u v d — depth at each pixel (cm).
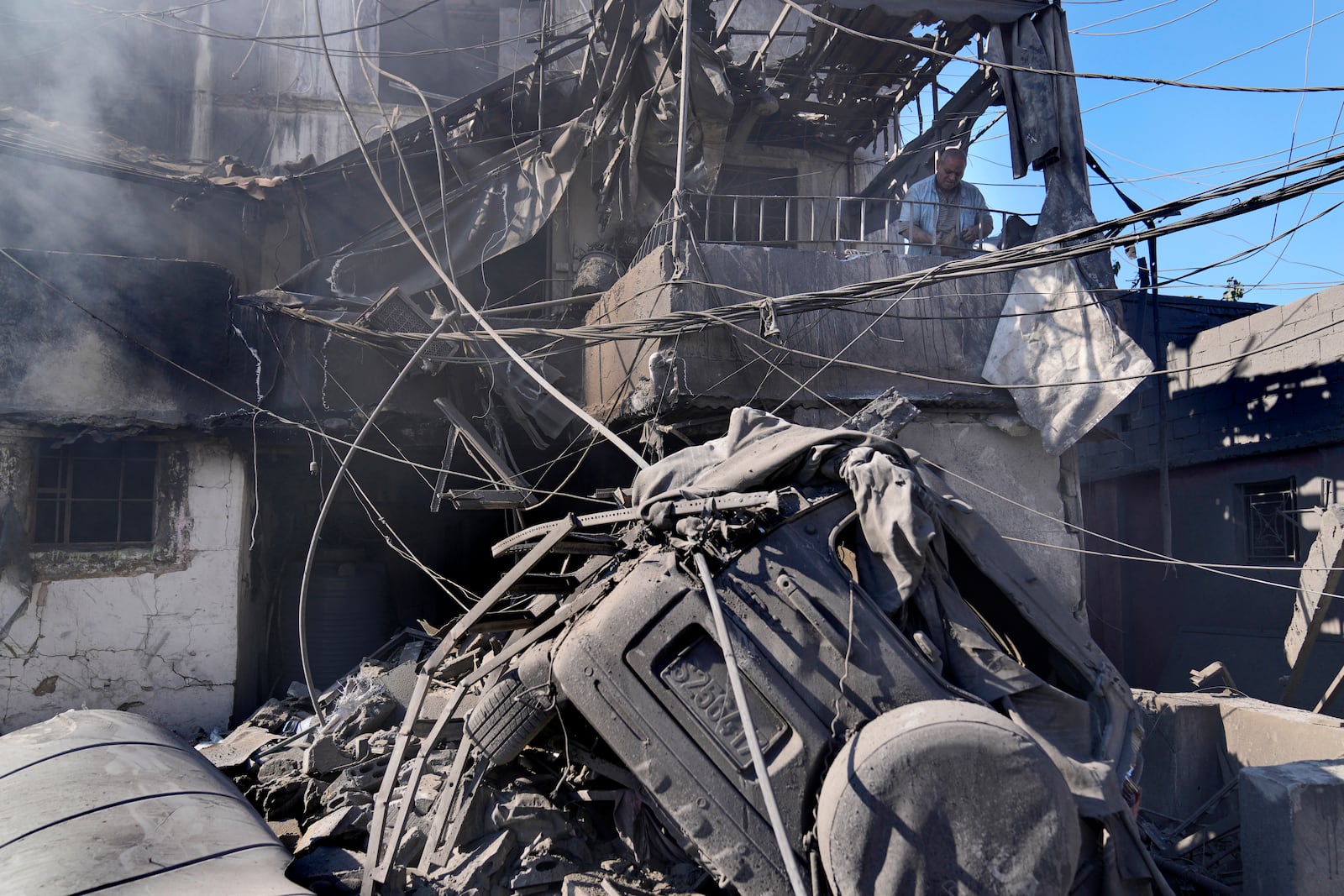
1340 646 1064
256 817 443
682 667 392
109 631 922
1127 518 1498
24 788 411
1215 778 674
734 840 373
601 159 1159
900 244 948
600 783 519
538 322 1089
